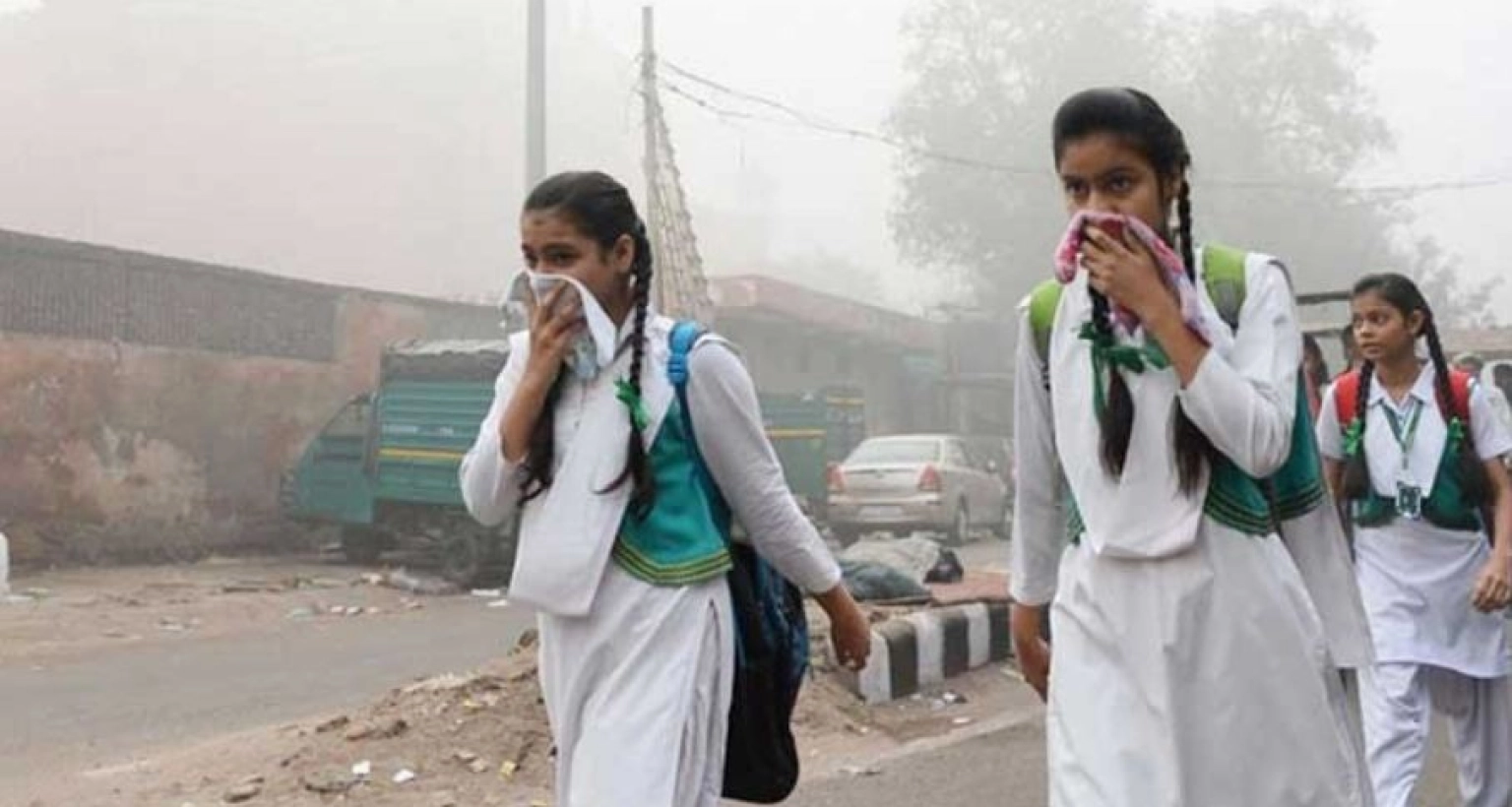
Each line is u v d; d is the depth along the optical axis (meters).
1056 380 2.55
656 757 2.58
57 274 17.05
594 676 2.70
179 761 6.39
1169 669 2.38
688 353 2.77
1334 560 2.57
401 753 5.89
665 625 2.67
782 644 2.93
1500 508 4.39
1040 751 6.52
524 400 2.71
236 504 19.08
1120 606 2.43
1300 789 2.39
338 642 11.52
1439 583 4.46
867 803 5.60
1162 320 2.29
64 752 7.28
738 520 2.89
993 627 9.26
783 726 2.93
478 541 15.43
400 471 16.30
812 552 2.93
